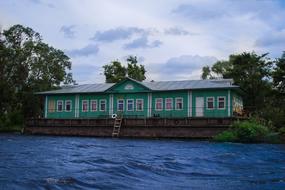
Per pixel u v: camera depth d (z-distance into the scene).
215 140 47.06
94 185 14.76
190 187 15.56
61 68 83.62
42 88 79.12
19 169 17.92
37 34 81.12
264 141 45.72
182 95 57.03
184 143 42.88
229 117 48.78
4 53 76.88
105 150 30.62
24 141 42.09
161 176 17.80
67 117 63.38
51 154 25.95
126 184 15.44
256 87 73.75
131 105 59.91
